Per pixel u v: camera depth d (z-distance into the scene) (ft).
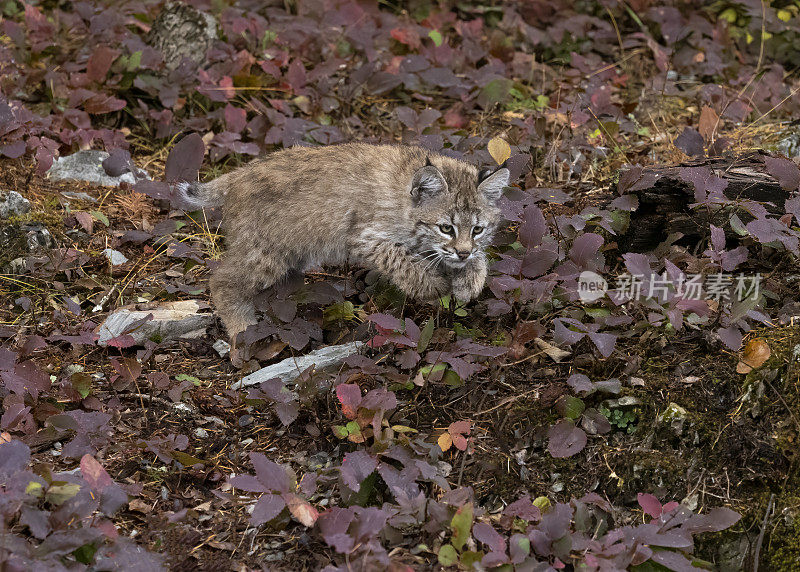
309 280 22.84
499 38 33.78
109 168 26.63
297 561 15.92
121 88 29.76
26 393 18.26
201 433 18.71
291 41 33.27
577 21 35.70
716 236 19.02
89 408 18.80
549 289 19.21
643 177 21.08
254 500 17.20
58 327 21.26
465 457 17.60
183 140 25.50
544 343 19.06
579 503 16.28
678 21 35.60
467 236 20.61
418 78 31.63
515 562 14.84
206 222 24.85
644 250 21.63
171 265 24.09
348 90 31.17
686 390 17.87
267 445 18.43
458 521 15.07
